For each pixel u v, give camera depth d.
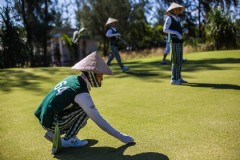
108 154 2.96
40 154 3.05
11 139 3.51
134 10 32.19
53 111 2.92
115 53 9.14
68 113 2.98
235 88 5.60
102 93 5.86
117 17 31.23
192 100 4.85
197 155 2.78
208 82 6.44
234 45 18.52
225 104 4.46
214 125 3.55
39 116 3.06
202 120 3.77
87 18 31.77
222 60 11.09
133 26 32.25
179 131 3.43
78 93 2.90
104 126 2.98
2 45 17.30
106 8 31.34
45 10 23.95
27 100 5.60
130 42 32.78
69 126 3.10
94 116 2.93
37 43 24.56
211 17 18.83
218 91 5.41
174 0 25.17
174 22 6.21
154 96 5.32
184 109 4.33
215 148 2.89
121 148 3.08
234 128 3.40
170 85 6.36
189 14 28.17
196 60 11.72
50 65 21.19
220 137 3.17
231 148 2.87
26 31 22.02
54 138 2.97
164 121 3.84
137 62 13.38
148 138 3.28
